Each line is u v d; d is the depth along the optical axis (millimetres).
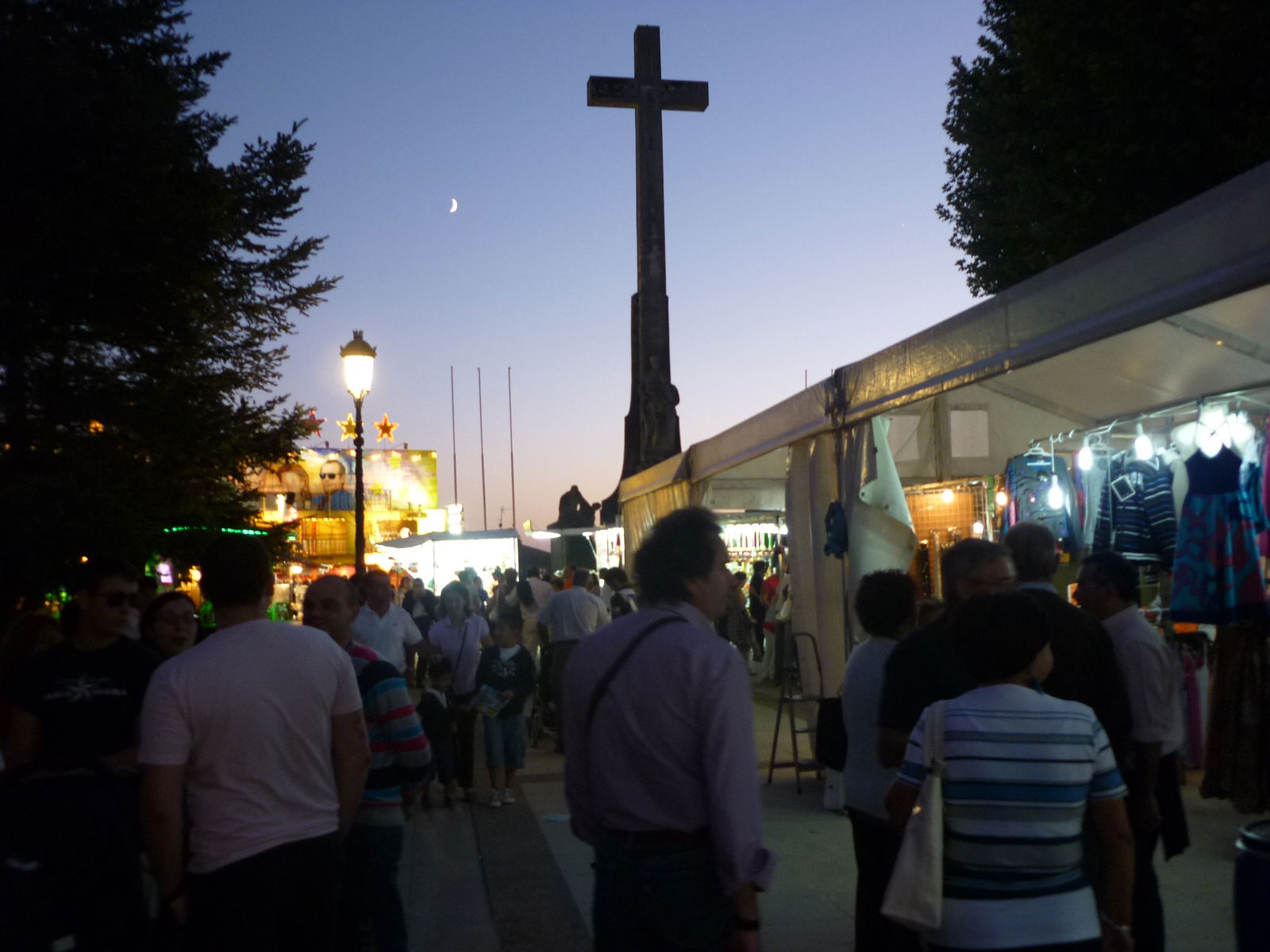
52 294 9438
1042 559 4141
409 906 6348
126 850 4125
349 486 49625
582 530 23453
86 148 9242
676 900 2609
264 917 3143
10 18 10016
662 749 2639
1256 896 3324
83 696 4152
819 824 7699
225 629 3350
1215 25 12602
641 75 21391
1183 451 8273
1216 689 7344
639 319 21859
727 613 18422
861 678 4109
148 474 10148
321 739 3342
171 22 11414
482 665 9117
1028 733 2770
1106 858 2840
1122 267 5105
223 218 10398
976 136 17812
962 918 2723
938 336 6859
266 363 12828
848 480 8375
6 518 8445
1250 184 4348
